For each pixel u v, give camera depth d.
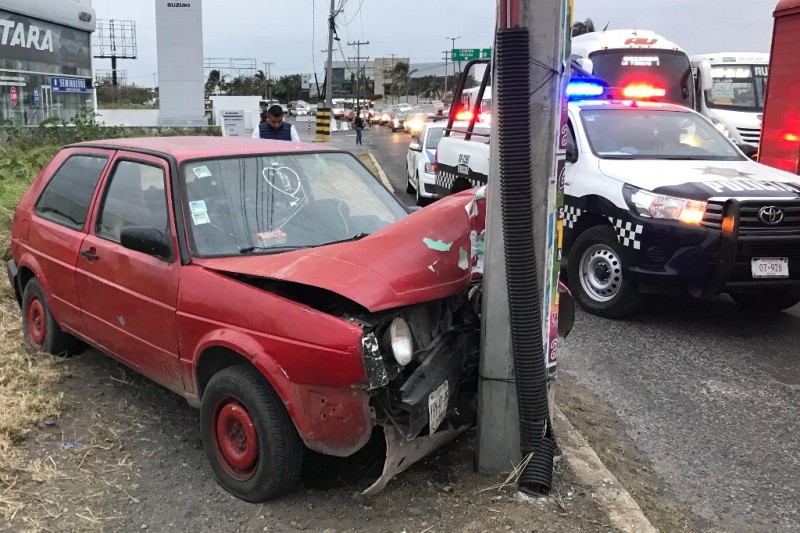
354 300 3.06
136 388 4.82
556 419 4.32
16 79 22.77
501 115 3.26
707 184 6.23
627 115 7.77
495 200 3.42
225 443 3.56
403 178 20.56
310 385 3.14
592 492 3.49
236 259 3.67
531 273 3.37
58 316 4.96
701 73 15.42
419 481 3.65
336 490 3.59
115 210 4.39
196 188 3.97
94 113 22.64
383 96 130.38
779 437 4.43
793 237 5.89
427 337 3.54
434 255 3.54
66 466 3.80
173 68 32.75
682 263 6.05
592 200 6.87
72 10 25.88
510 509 3.34
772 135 10.01
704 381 5.30
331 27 32.78
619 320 6.78
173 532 3.26
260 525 3.31
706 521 3.56
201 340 3.55
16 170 11.84
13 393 4.53
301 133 49.09
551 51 3.26
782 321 6.80
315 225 4.08
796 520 3.58
